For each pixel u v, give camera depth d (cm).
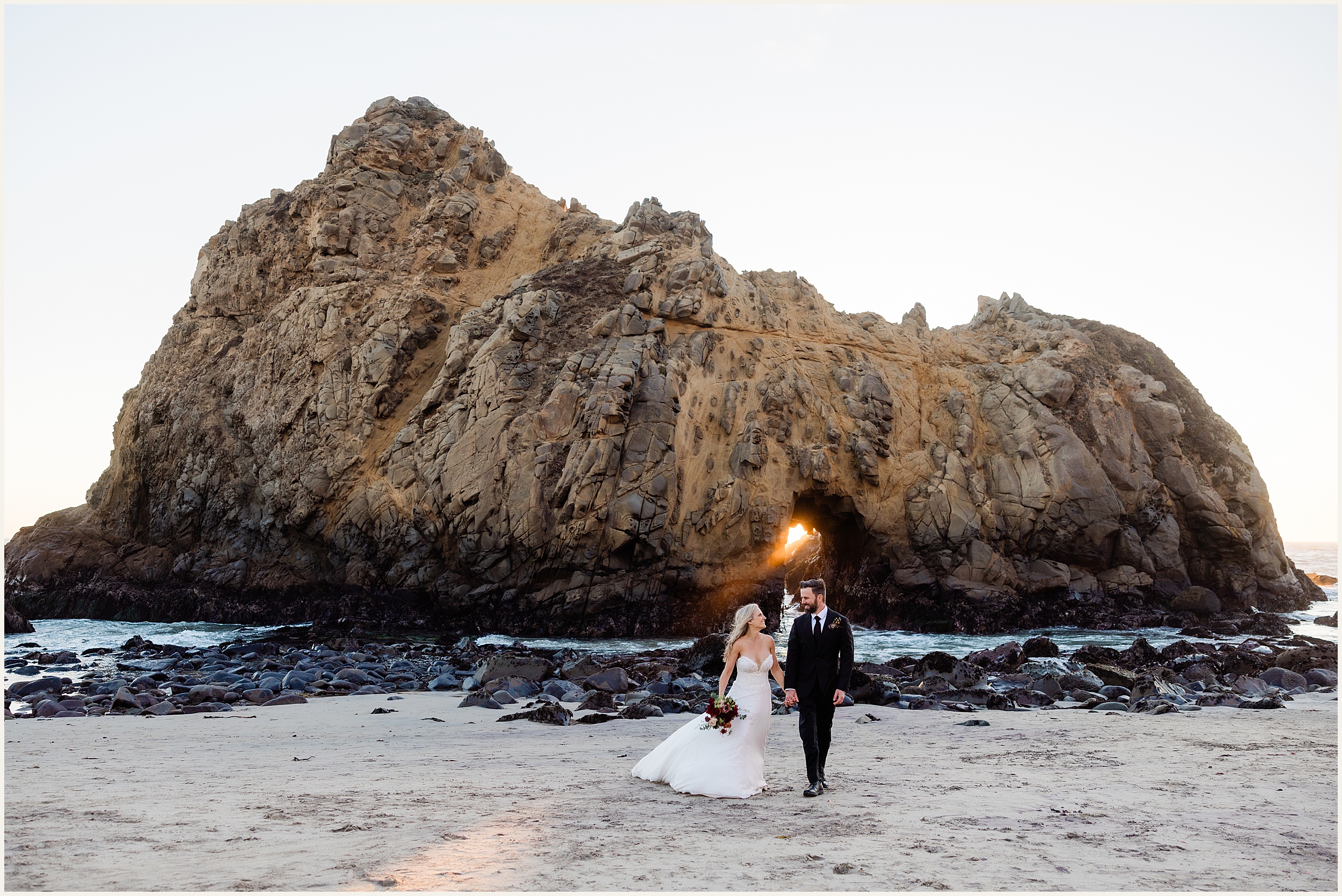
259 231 4481
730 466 3559
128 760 909
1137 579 3722
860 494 3781
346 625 3322
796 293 4400
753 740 731
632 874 481
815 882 470
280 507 3712
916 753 959
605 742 1085
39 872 473
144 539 4106
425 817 622
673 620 3256
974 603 3550
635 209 4391
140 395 4366
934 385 4278
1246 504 4012
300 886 452
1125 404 4166
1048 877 484
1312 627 3516
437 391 3669
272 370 4019
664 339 3769
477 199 4612
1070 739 1066
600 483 3250
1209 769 851
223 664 2153
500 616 3241
